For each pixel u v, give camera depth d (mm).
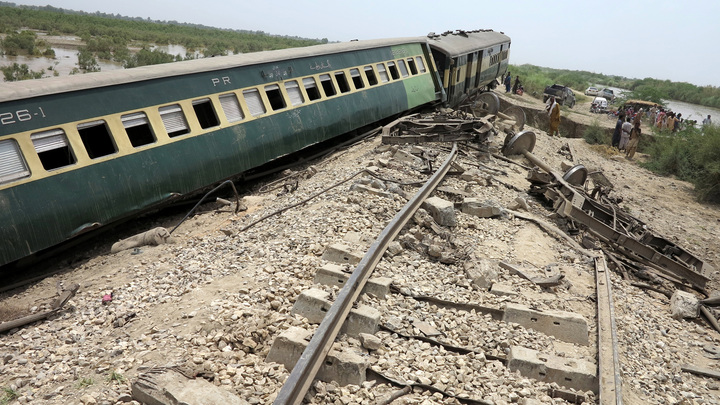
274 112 13852
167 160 10781
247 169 12961
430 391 4789
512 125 22562
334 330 5230
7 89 8547
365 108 17688
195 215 11250
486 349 5684
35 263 9195
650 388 5812
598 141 30203
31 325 6406
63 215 8852
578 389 5133
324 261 7109
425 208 9477
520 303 6844
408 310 6219
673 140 25750
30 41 54531
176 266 7680
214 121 12758
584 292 7891
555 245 9898
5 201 8102
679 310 8516
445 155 14211
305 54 15656
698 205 19562
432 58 23125
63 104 9203
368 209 9281
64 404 4504
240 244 8312
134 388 4500
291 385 4168
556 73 102500
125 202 9945
